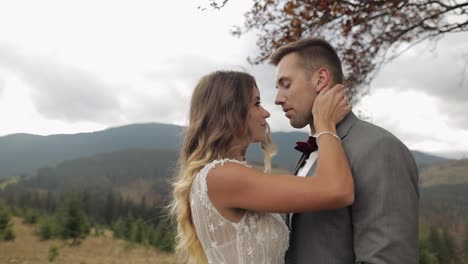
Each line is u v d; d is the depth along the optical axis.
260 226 2.13
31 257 31.83
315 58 2.20
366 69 6.02
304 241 2.04
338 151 1.91
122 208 93.12
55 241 41.41
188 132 2.33
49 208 102.50
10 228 39.34
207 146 2.21
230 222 2.08
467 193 146.75
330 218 1.96
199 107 2.29
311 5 5.23
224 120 2.22
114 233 49.72
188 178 2.22
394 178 1.80
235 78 2.30
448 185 164.75
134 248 41.97
